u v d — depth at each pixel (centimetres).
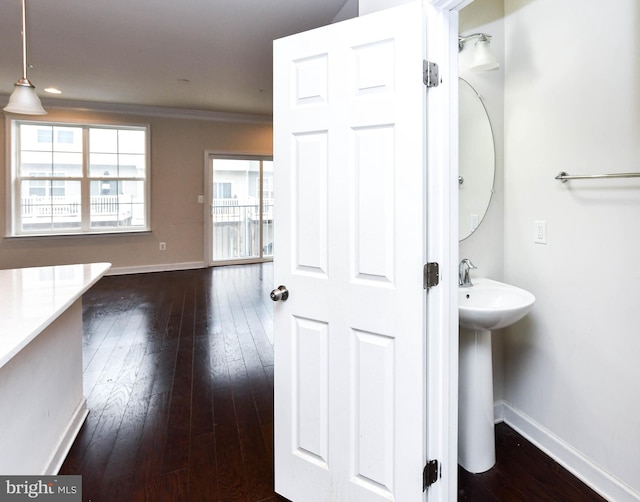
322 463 151
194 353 314
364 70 132
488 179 205
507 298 187
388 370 134
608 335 161
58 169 575
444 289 136
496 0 200
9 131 540
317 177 145
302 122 147
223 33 330
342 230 140
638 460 151
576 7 166
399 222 129
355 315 139
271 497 162
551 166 182
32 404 156
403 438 133
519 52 195
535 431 198
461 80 197
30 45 358
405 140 126
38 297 160
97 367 285
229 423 216
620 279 155
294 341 155
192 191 656
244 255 717
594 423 168
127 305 448
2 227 547
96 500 159
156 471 177
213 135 661
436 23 130
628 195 151
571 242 175
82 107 569
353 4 276
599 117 160
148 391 251
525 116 194
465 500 162
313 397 151
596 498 163
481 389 180
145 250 630
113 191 607
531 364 200
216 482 171
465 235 202
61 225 581
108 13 295
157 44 355
